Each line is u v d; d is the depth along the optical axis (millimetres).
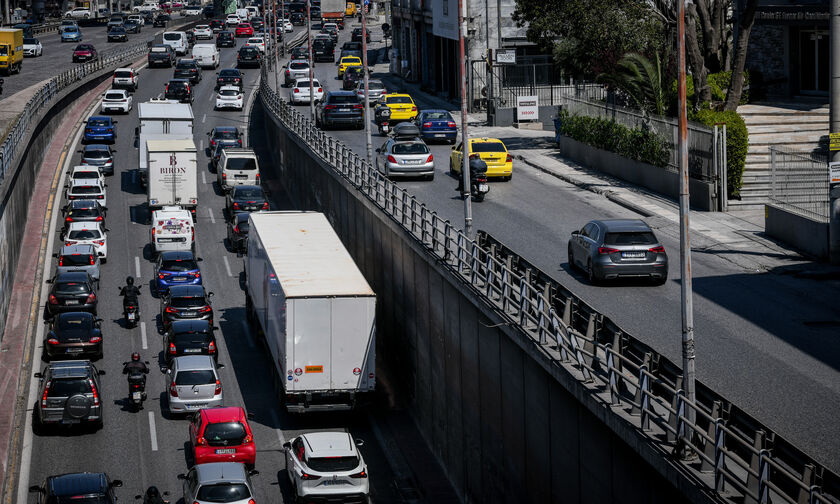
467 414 63344
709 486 33219
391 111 157875
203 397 75688
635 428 38250
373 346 73812
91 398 73000
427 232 74188
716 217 85000
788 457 31922
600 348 46156
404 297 81500
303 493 61438
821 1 104375
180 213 115875
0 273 93062
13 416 75750
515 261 62781
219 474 58438
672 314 59188
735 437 31703
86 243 113000
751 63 114625
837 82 64938
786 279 66625
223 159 141750
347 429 75688
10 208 106938
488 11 170250
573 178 107000
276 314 77375
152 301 103250
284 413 78062
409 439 74375
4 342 91188
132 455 70688
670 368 39938
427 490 66438
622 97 120375
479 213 91625
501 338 55719
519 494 53875
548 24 124938
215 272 112812
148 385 83188
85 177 132625
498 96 159250
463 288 62094
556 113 153875
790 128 98562
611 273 64750
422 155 109562
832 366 49656
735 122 88000
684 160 37562
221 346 92375
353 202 102625
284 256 82438
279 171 157375
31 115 141375
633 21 118250
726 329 56094
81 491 55469
